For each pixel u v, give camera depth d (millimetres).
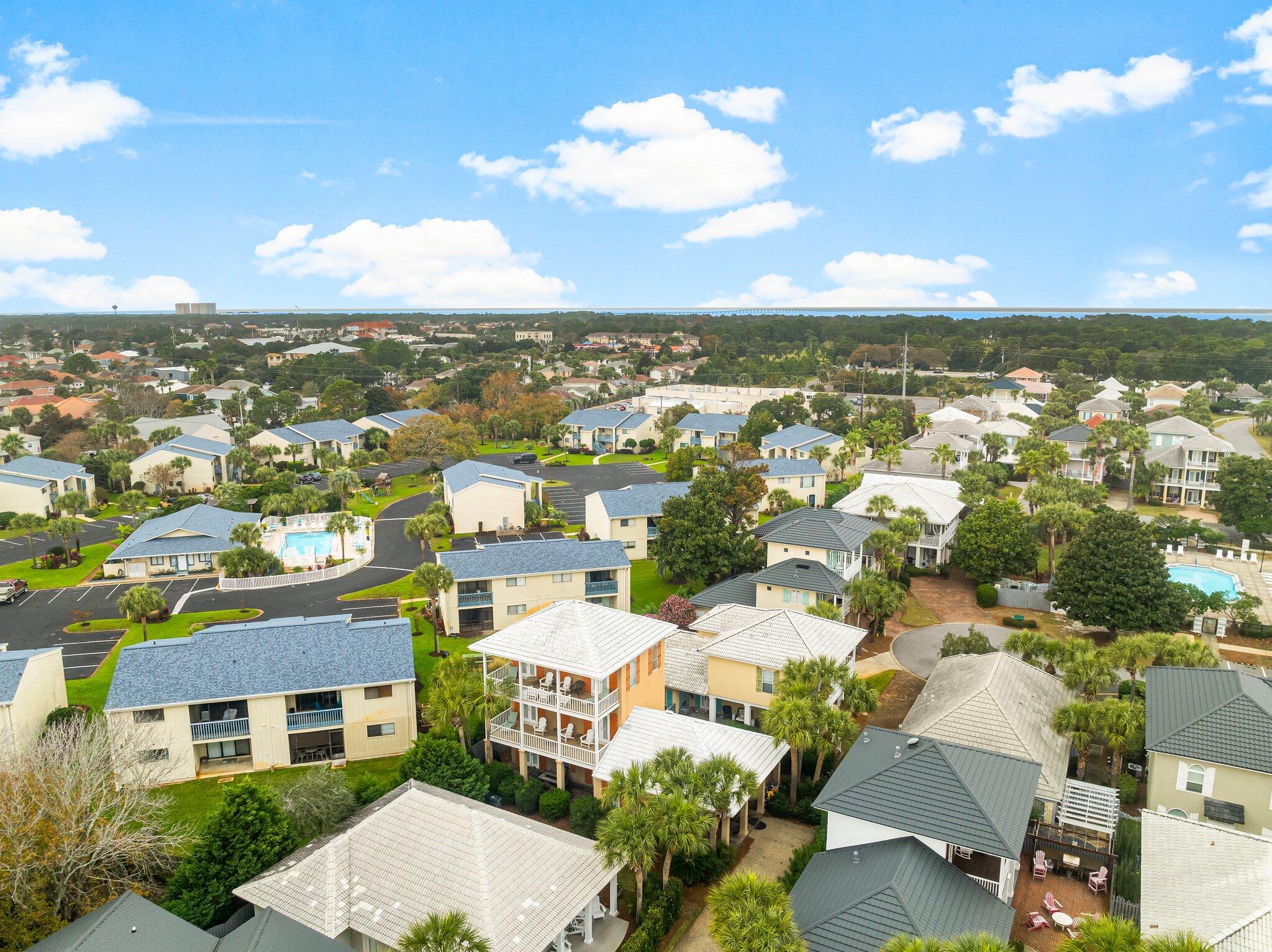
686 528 73562
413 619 69250
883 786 32062
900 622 68375
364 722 46500
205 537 86312
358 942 29141
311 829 34969
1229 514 96688
